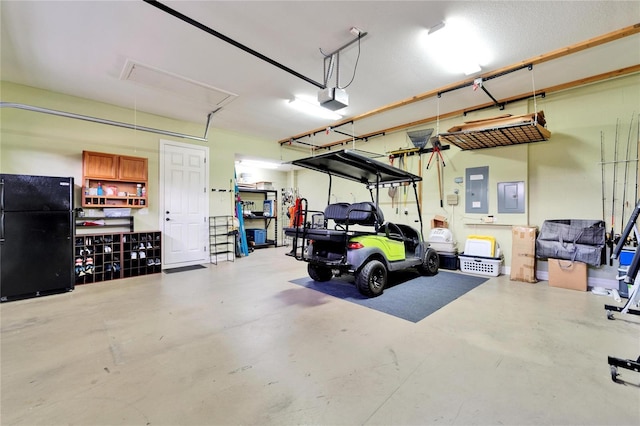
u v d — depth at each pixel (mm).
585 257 3939
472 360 2145
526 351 2275
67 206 4000
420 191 6117
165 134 5289
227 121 6012
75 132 4633
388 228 4672
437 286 4238
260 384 1862
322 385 1848
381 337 2539
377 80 4105
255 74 3920
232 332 2656
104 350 2314
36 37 3045
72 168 4602
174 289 4129
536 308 3264
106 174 4758
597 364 2080
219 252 6500
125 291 4027
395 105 5070
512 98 4762
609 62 3613
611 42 3131
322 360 2154
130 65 3654
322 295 3822
